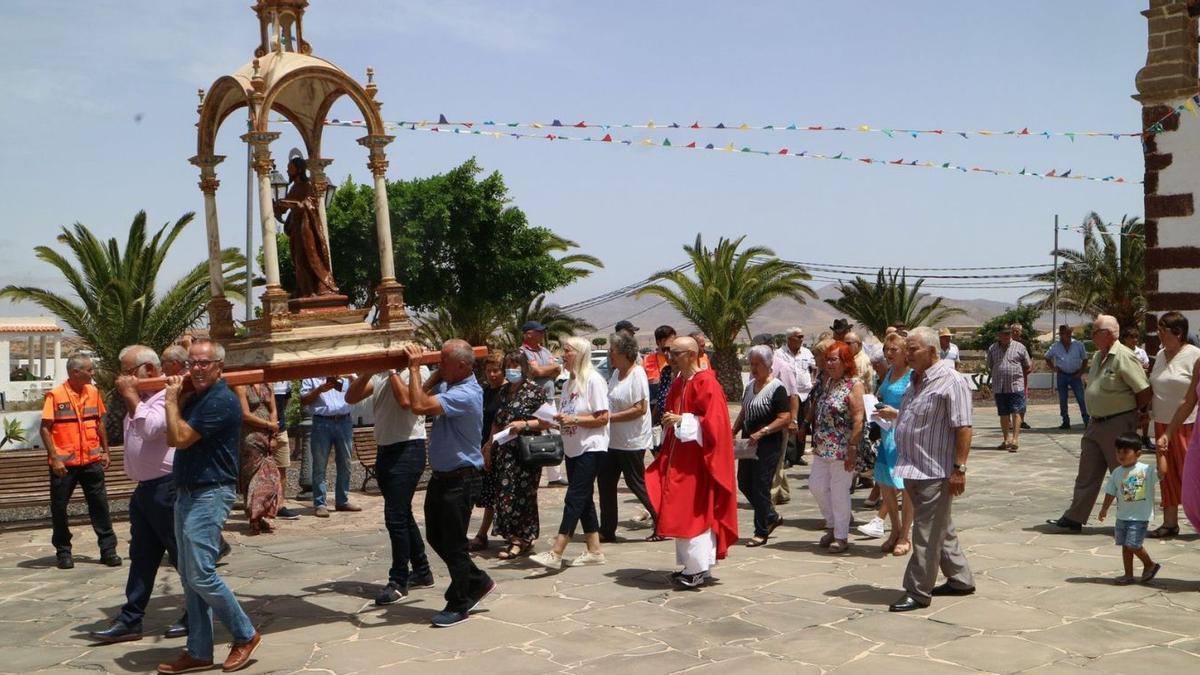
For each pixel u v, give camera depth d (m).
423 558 8.26
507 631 6.87
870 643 6.39
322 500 11.85
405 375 8.72
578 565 8.83
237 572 9.00
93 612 7.84
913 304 41.62
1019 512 10.96
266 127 7.18
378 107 7.81
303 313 7.35
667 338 12.05
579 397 8.76
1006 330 16.78
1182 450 9.29
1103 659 5.99
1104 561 8.52
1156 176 15.86
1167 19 15.62
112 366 26.12
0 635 7.20
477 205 28.70
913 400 7.26
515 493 9.15
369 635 6.90
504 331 36.56
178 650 6.79
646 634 6.71
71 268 26.00
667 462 8.13
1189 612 6.96
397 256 27.34
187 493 6.18
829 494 9.29
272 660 6.37
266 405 10.95
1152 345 15.98
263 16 7.63
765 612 7.18
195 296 26.52
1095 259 46.75
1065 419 20.08
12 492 11.34
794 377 11.77
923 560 7.15
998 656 6.08
